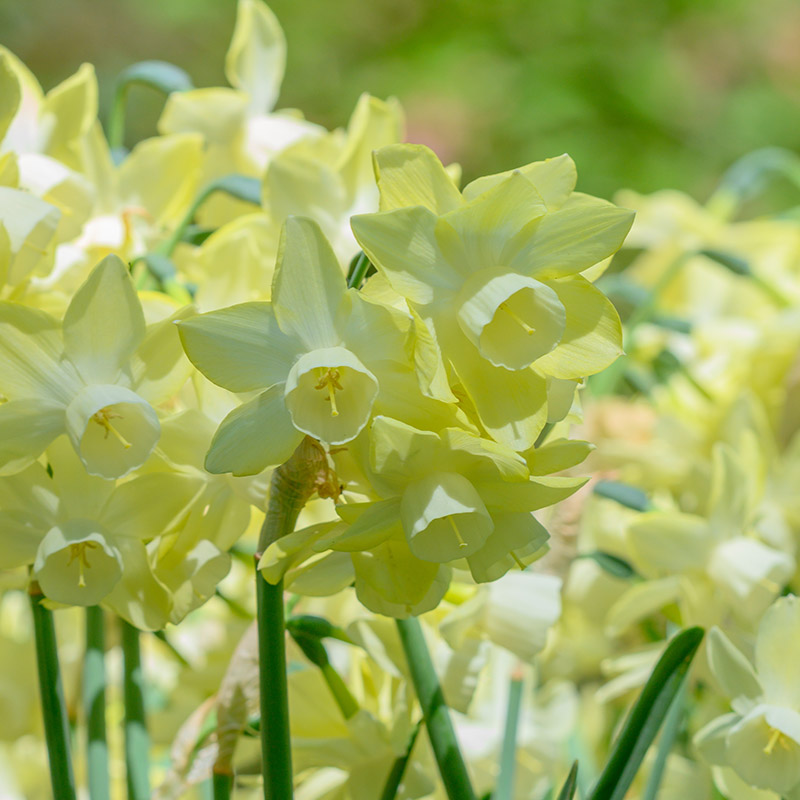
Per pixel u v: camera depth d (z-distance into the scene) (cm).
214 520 102
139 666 109
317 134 114
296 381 95
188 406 103
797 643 104
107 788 108
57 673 102
